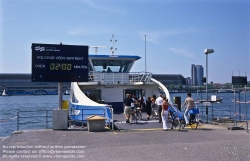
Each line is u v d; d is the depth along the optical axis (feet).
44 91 456.86
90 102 60.18
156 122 59.26
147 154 34.40
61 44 56.49
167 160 31.78
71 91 74.33
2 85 432.25
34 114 151.33
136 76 78.13
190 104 53.98
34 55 55.16
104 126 51.55
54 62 55.98
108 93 74.02
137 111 63.67
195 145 39.29
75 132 49.98
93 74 75.10
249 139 43.52
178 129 53.16
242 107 143.95
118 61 80.33
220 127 57.31
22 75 440.45
